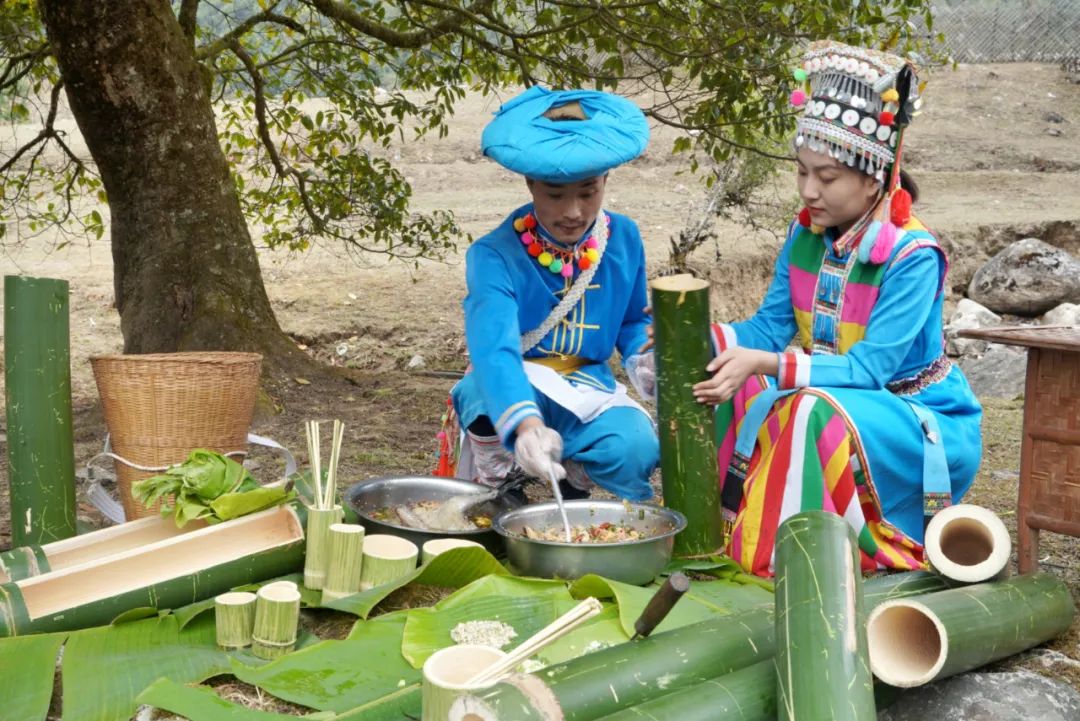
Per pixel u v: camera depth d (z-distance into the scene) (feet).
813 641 6.69
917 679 7.34
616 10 20.93
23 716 7.48
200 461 10.14
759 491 10.25
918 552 10.27
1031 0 68.49
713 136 21.35
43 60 24.67
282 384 20.58
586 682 7.09
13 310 10.52
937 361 10.78
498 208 43.14
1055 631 9.00
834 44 10.18
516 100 10.84
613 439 11.13
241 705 7.77
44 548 9.58
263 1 25.66
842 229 10.76
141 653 8.47
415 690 7.59
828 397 9.98
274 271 33.63
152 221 20.54
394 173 25.57
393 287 31.55
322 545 9.64
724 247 35.01
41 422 10.58
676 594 7.38
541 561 9.43
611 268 11.50
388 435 18.04
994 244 40.27
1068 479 9.64
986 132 57.67
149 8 19.94
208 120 20.89
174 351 20.26
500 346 10.56
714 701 6.98
